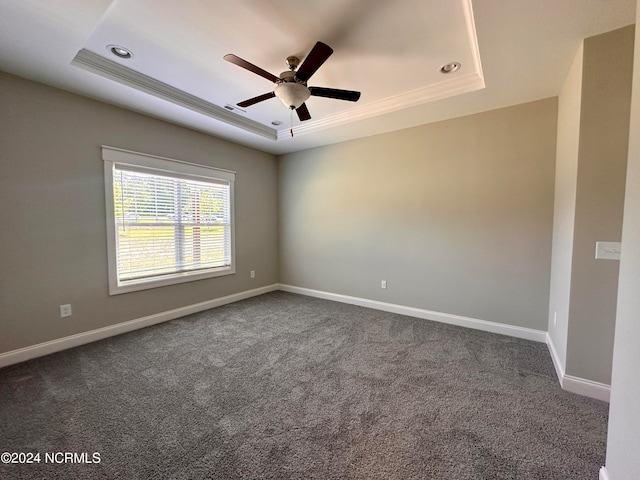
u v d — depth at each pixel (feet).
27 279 8.13
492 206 10.13
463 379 7.18
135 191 10.59
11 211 7.83
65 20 5.66
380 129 12.09
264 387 6.85
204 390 6.72
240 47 7.13
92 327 9.46
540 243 9.36
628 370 3.51
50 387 6.79
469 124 10.43
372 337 9.84
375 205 12.96
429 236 11.53
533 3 5.12
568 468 4.58
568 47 6.37
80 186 9.07
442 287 11.32
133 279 10.63
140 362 8.05
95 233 9.45
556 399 6.36
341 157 13.93
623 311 3.72
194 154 12.27
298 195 15.76
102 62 7.70
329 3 5.66
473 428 5.47
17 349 7.97
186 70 8.22
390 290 12.71
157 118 10.89
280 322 11.32
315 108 10.73
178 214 12.03
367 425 5.56
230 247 14.17
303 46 7.06
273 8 5.78
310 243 15.40
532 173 9.39
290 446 5.03
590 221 6.31
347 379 7.20
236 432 5.37
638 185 3.41
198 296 12.78
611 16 5.42
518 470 4.54
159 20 6.13
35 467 4.56
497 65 7.11
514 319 9.90
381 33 6.53
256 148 15.19
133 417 5.76
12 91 7.75
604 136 6.08
